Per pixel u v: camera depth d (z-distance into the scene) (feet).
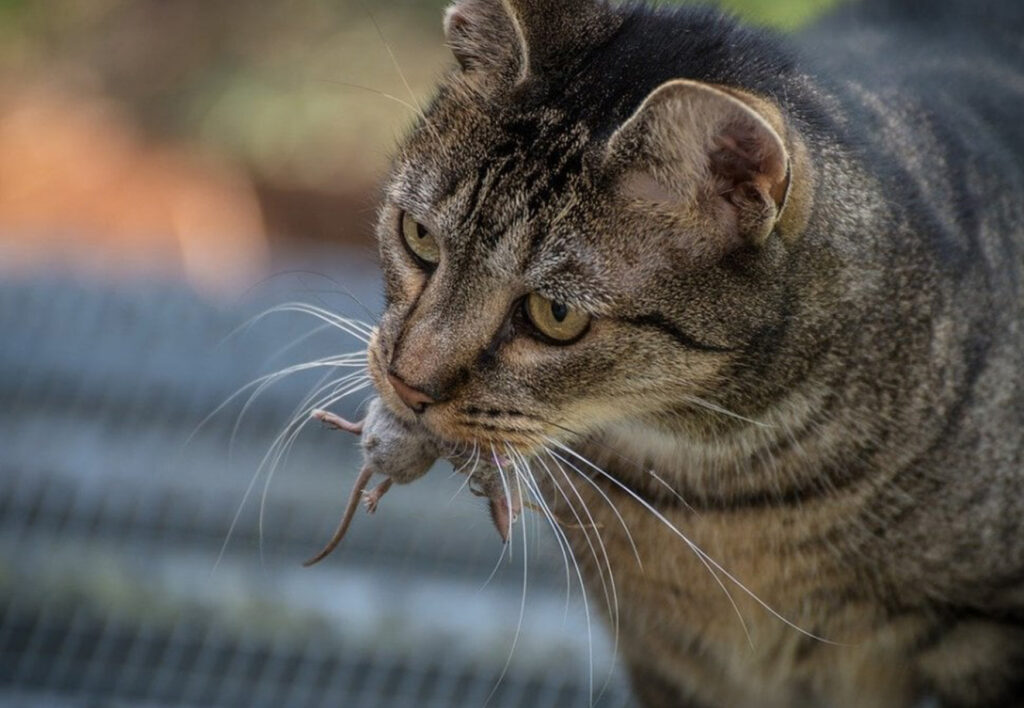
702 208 18.30
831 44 23.59
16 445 30.25
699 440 19.92
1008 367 20.01
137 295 33.45
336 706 27.71
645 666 23.75
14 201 53.36
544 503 20.13
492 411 18.90
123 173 54.70
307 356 31.17
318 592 28.81
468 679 28.17
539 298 18.60
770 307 18.76
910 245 19.42
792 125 18.57
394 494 29.96
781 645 21.93
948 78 22.76
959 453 19.76
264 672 28.07
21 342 31.99
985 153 21.24
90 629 28.27
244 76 57.36
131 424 30.68
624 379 19.10
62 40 59.62
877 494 19.92
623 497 21.20
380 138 54.49
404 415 19.12
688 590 21.80
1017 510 20.06
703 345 18.86
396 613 28.60
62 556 28.91
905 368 19.49
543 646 28.22
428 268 19.42
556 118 18.54
